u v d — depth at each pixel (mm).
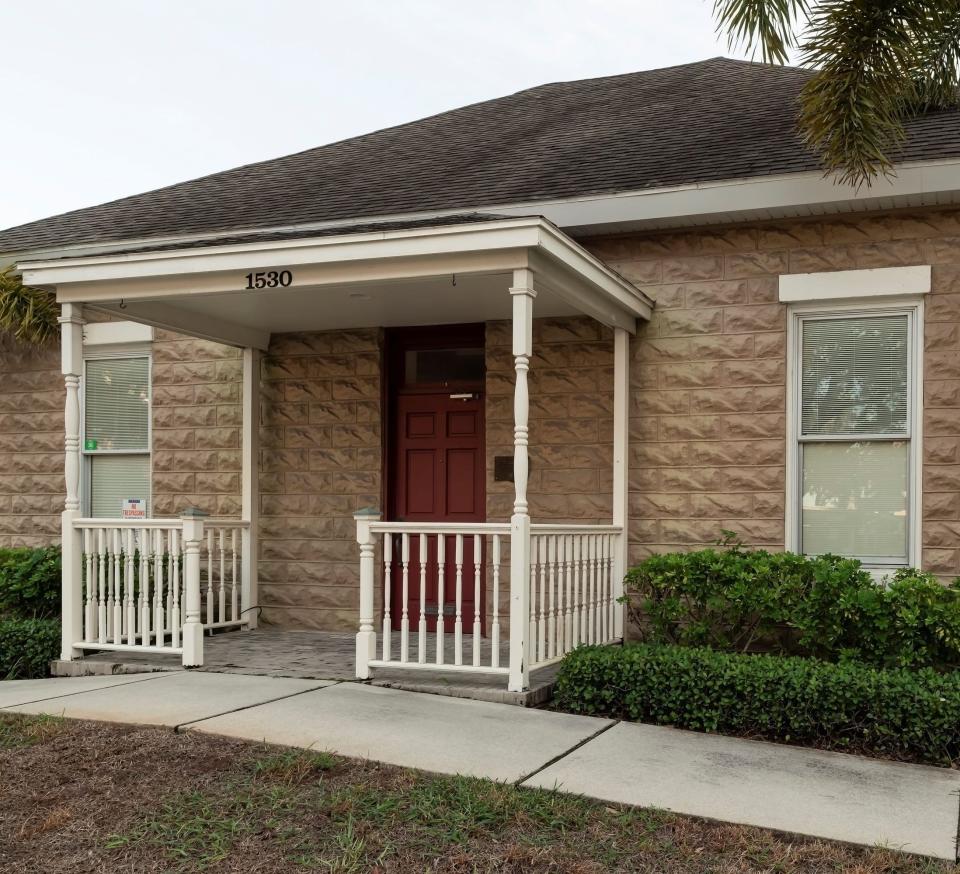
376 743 5801
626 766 5527
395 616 9930
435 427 9898
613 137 10383
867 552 8180
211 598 9531
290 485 10141
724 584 7520
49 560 9930
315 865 4320
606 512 8953
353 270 7359
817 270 8297
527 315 6855
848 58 7605
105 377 10984
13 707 6746
